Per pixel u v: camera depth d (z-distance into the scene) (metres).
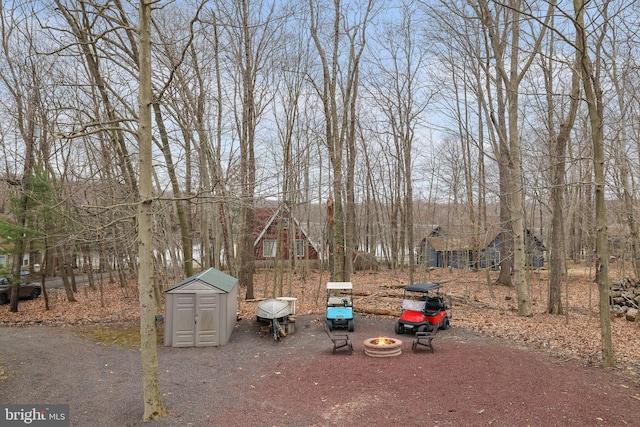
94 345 13.32
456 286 26.47
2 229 17.50
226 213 24.61
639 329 13.88
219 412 7.87
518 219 16.38
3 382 9.76
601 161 9.80
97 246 19.44
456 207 33.06
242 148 21.14
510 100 15.94
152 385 7.64
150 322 7.68
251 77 21.75
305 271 31.86
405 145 26.28
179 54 15.84
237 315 16.75
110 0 8.20
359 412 7.74
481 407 7.79
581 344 11.95
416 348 11.88
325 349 12.30
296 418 7.54
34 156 20.67
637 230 21.34
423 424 7.20
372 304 19.55
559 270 16.80
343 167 26.81
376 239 40.03
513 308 17.84
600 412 7.48
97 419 7.65
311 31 21.83
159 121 15.99
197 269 32.47
